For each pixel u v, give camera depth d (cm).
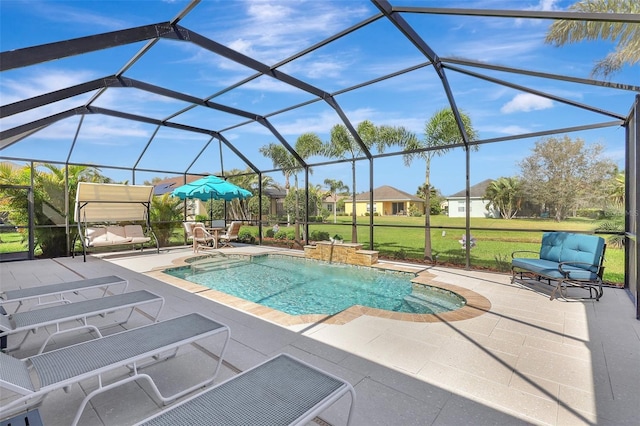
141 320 419
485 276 672
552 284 600
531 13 379
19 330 276
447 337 361
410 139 907
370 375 279
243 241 1334
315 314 481
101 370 208
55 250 1006
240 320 416
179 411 170
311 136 1177
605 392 254
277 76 652
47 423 216
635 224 464
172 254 1034
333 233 1395
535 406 236
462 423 217
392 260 872
